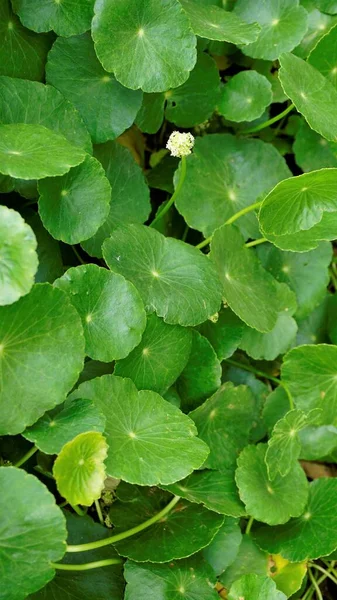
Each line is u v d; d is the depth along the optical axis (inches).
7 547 19.1
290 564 23.7
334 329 26.1
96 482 20.0
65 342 20.3
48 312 20.0
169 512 22.8
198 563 22.3
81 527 22.4
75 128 23.0
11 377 20.0
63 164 20.9
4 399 19.9
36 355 20.1
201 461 21.2
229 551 22.9
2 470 19.3
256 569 23.5
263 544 23.6
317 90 24.3
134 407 21.7
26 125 21.8
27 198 22.6
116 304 21.4
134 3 22.3
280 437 23.3
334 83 25.5
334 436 24.9
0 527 19.1
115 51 22.5
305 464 26.8
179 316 22.1
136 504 22.8
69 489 19.8
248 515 23.1
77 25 22.8
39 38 23.3
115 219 23.7
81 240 22.0
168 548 21.8
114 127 23.6
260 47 25.1
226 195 25.0
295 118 26.6
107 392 21.5
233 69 26.4
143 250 22.4
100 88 23.4
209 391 23.5
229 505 23.0
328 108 24.2
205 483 23.3
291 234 23.8
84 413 20.6
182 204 24.4
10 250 19.3
